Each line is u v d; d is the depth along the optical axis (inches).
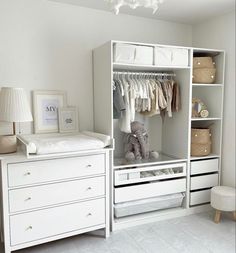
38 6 104.2
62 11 108.7
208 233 102.2
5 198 81.7
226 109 122.4
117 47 99.7
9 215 82.7
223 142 125.0
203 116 121.8
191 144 121.8
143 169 108.1
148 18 126.9
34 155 82.8
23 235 85.0
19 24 101.6
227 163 123.6
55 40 108.5
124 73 112.1
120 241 96.3
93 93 118.0
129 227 106.8
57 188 89.2
